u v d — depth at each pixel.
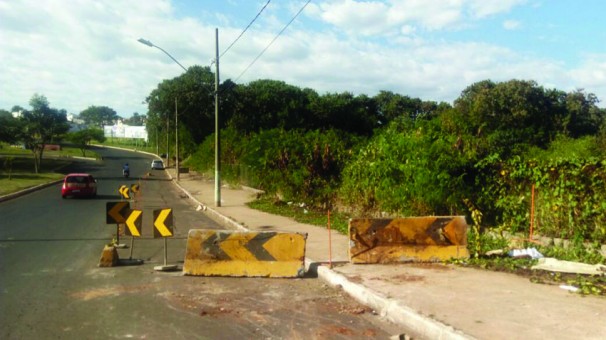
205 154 52.12
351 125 83.44
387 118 87.06
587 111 52.84
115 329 6.26
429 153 12.57
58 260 10.75
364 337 6.05
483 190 12.28
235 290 8.34
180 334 6.09
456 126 14.57
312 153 21.20
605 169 9.71
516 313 6.38
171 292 8.16
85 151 111.31
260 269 9.38
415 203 12.91
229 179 37.44
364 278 8.52
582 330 5.70
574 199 10.14
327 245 11.99
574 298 7.05
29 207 23.80
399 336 6.00
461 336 5.55
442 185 12.12
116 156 108.94
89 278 9.09
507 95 47.47
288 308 7.29
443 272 8.91
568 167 10.30
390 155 14.09
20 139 58.31
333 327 6.43
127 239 13.94
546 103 49.44
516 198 11.46
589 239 9.98
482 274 8.70
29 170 60.88
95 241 13.47
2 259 10.82
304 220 17.14
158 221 9.99
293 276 9.32
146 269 9.93
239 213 20.02
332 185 20.28
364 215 16.09
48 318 6.69
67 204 25.62
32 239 13.77
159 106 76.69
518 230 11.39
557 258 9.49
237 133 41.00
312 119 83.00
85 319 6.66
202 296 7.92
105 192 35.72
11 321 6.54
